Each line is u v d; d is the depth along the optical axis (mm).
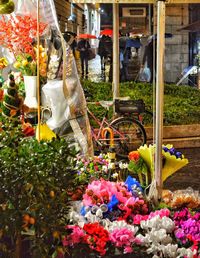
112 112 8062
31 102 4590
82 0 3400
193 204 3256
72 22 14117
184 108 9609
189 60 16344
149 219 2879
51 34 4676
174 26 16172
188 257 2635
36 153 2229
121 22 16328
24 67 4688
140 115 7734
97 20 17938
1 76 4922
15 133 2309
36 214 2119
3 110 3322
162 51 3107
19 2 5012
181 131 8438
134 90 11102
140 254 2654
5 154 2195
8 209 2088
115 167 4004
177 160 3334
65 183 2238
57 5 11727
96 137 6691
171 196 3326
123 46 13516
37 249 2199
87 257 2598
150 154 3400
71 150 2355
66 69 4562
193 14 16188
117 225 2738
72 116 4555
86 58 13289
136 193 3223
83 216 2889
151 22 13766
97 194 2986
